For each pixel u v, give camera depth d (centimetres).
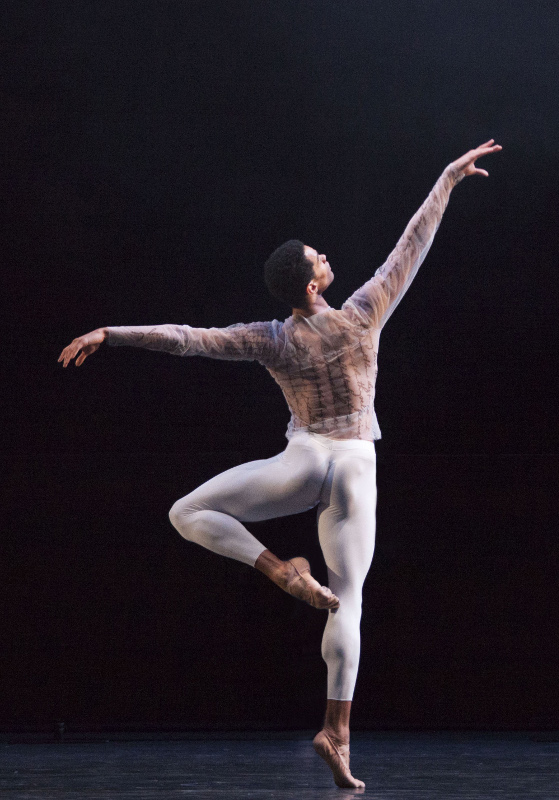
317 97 1038
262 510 593
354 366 599
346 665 575
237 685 1003
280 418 1040
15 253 1036
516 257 1038
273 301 1038
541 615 1014
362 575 591
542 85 1035
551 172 1038
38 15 1035
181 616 1011
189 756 811
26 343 1035
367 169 1039
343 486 587
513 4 1034
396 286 610
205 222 1042
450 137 1038
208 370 1044
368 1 1035
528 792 541
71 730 994
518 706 1002
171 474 1030
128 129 1040
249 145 1040
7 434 1032
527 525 1026
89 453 1034
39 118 1038
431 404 1039
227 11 1036
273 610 1011
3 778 636
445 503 1028
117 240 1041
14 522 1019
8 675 999
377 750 846
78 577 1014
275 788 568
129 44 1038
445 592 1016
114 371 1041
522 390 1034
